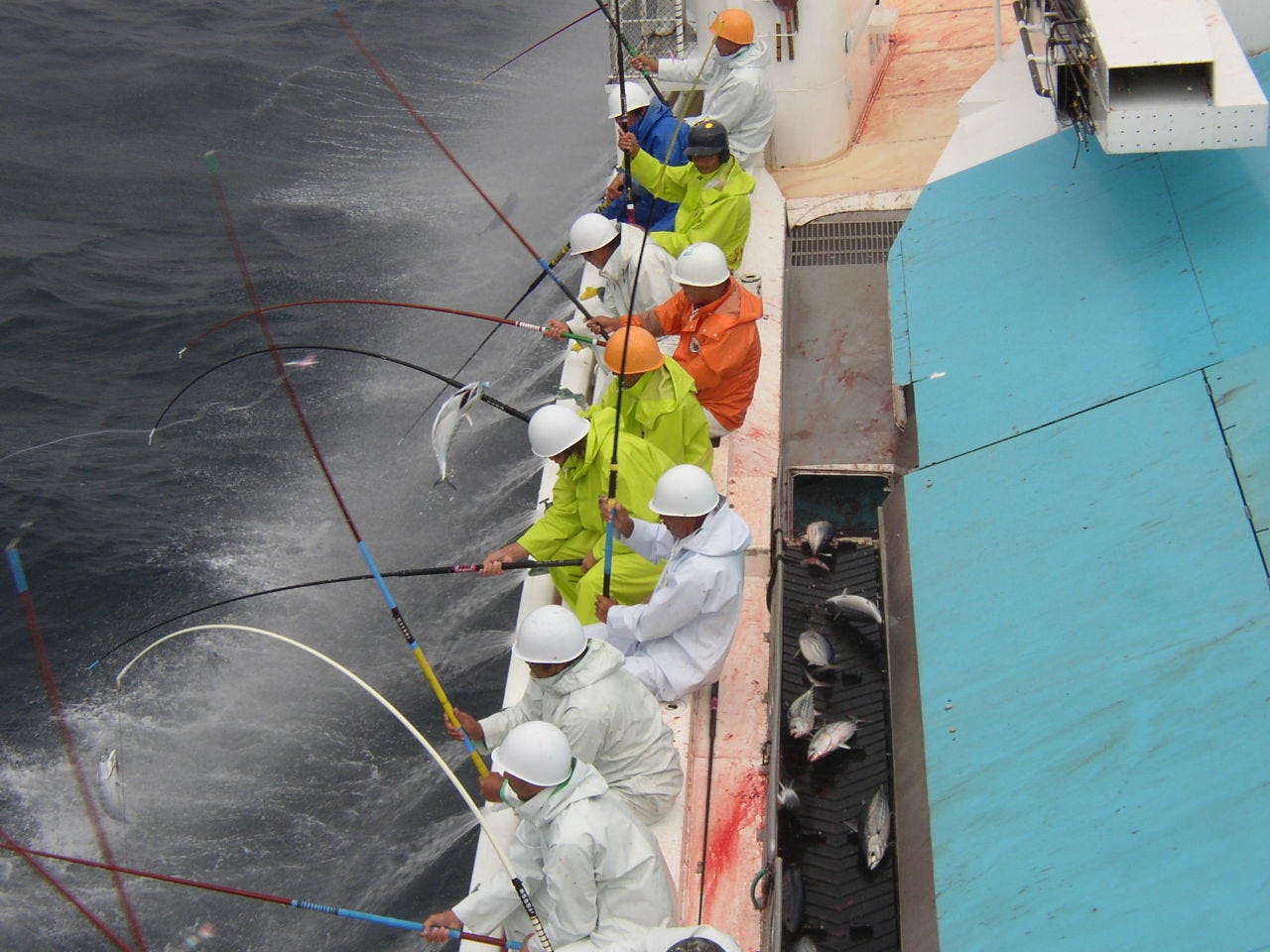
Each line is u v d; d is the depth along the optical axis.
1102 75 5.98
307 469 10.73
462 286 13.46
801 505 7.90
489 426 11.11
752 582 6.63
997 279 7.22
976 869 4.63
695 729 5.71
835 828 5.79
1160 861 4.28
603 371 7.45
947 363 6.95
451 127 16.91
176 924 7.12
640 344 6.00
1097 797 4.58
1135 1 6.21
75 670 8.81
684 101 9.53
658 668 5.46
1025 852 4.58
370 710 8.41
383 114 17.19
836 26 9.70
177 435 11.12
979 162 8.19
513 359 12.14
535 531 5.98
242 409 11.48
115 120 16.67
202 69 17.97
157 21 19.45
